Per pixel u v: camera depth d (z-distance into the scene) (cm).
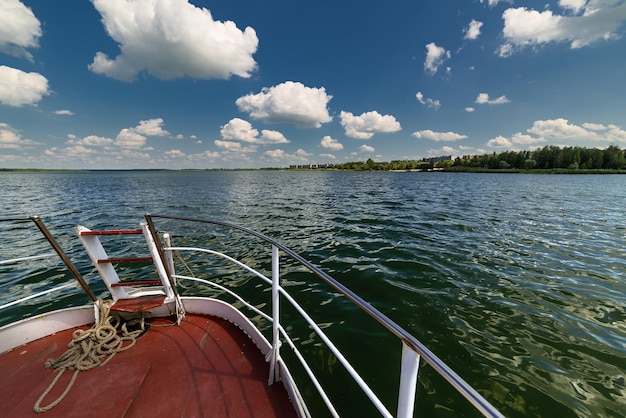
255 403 200
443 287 590
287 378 207
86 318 291
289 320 480
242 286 610
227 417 189
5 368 233
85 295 579
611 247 874
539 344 408
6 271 699
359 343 417
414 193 2727
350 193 2777
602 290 574
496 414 63
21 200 2236
